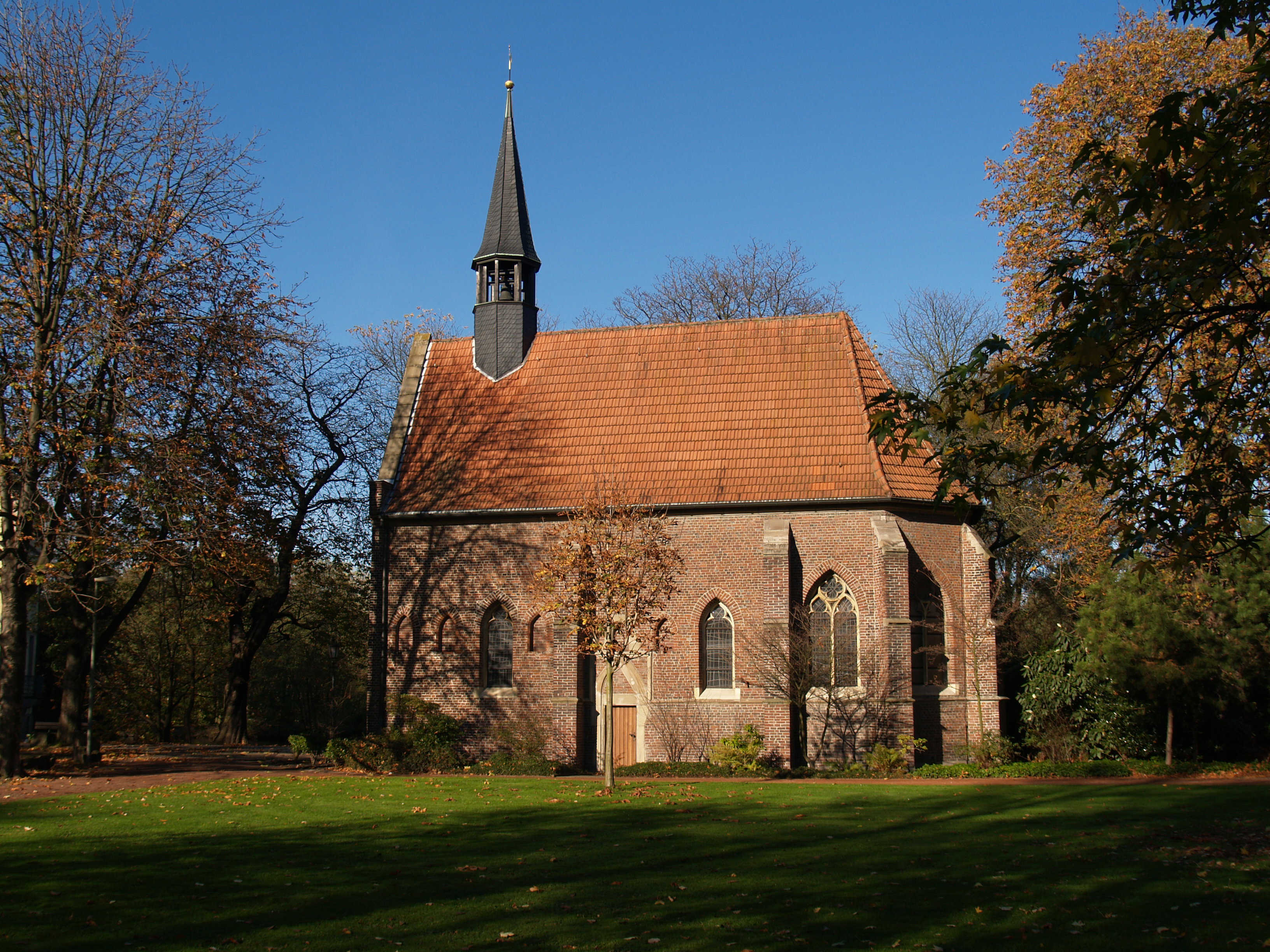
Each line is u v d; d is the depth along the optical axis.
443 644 34.94
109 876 14.70
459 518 35.31
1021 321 29.41
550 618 33.91
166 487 28.53
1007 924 11.87
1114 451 12.31
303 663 56.06
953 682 32.03
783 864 15.54
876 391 34.41
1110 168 10.87
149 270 29.12
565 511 33.88
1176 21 11.65
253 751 41.72
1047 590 40.62
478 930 11.73
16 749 28.75
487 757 33.81
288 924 11.97
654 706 32.62
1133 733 30.38
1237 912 12.27
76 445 27.02
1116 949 10.88
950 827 19.11
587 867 15.36
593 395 36.97
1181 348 18.17
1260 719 30.91
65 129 29.53
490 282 39.44
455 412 38.00
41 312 28.58
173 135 31.08
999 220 32.34
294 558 45.12
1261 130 9.95
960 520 32.97
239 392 30.56
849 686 31.19
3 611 28.97
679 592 32.88
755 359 36.19
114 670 52.62
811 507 32.31
